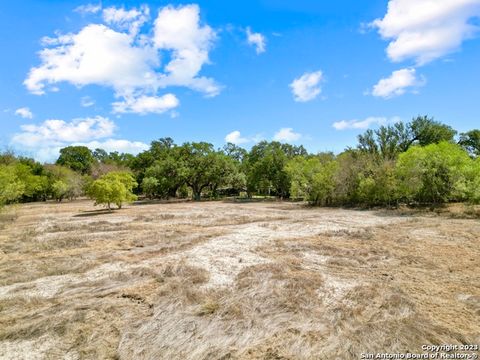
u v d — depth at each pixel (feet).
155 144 185.98
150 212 79.97
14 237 45.44
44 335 14.89
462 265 25.22
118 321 16.29
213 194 165.37
